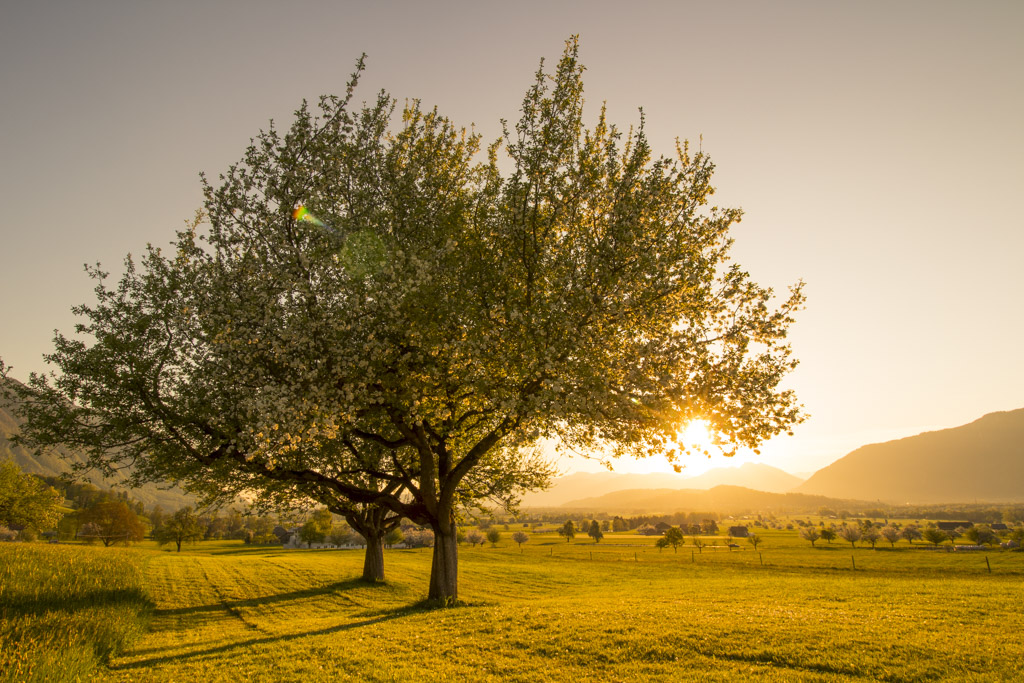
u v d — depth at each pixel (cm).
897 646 1423
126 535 11719
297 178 1809
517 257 1800
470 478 2788
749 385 1602
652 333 1683
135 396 1806
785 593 3000
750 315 1664
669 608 2117
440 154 2092
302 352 1656
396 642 1684
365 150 1909
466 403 2028
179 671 1512
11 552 3631
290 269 1723
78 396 1772
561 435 1966
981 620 1783
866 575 6219
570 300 1631
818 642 1477
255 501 2438
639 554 10431
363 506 4197
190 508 12156
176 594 3559
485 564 6569
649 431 1659
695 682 1209
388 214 1819
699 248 1819
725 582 4506
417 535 11744
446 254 1733
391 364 1714
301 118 1870
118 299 1873
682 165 1906
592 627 1717
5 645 1522
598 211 1850
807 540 15488
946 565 7619
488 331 1638
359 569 5044
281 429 1575
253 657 1630
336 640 1772
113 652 1791
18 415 1802
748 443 1606
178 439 1870
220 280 1705
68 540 12231
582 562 7831
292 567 5166
